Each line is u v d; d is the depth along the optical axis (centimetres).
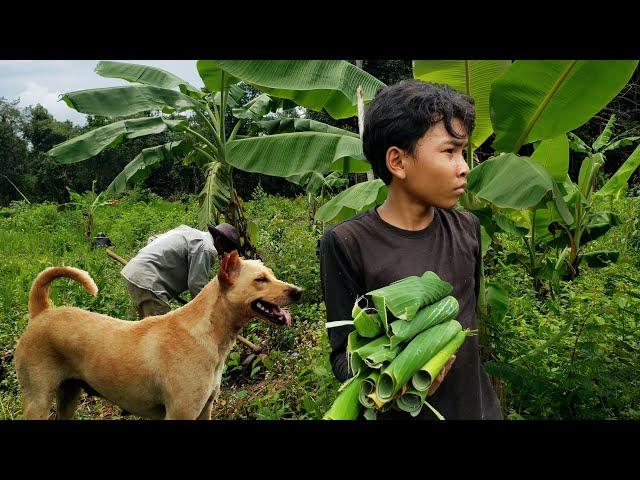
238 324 399
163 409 414
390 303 160
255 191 2077
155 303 581
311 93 546
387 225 185
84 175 3894
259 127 807
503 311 395
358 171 594
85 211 1977
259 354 571
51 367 420
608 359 357
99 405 544
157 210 2216
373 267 181
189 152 920
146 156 882
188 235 582
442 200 176
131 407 414
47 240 1584
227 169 809
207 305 394
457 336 166
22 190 4225
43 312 427
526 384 332
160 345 393
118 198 2498
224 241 545
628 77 389
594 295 420
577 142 807
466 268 188
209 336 393
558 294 559
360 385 161
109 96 759
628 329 393
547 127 414
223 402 514
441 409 183
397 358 157
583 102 402
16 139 4656
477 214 415
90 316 418
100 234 1495
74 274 425
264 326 636
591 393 331
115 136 799
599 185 1059
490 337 373
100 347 403
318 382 424
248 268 391
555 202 374
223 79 782
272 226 1296
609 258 629
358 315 164
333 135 565
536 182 362
